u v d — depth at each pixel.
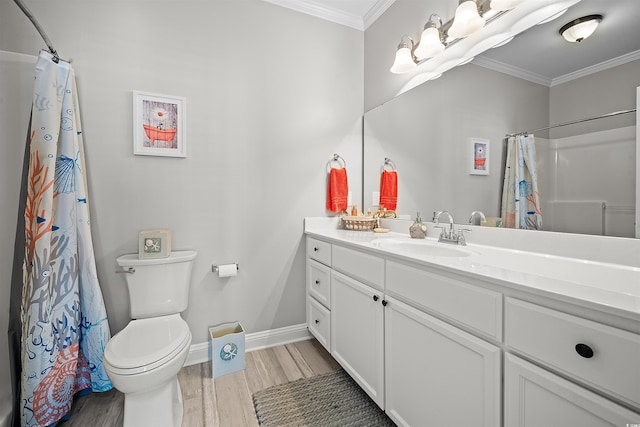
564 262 1.01
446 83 1.60
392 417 1.22
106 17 1.57
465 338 0.89
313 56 2.12
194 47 1.76
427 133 1.72
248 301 1.95
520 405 0.76
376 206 2.16
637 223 0.91
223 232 1.86
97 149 1.56
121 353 1.18
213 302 1.85
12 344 1.28
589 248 1.02
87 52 1.53
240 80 1.88
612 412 0.59
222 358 1.67
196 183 1.78
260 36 1.94
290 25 2.04
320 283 1.87
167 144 1.69
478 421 0.86
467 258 1.10
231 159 1.87
